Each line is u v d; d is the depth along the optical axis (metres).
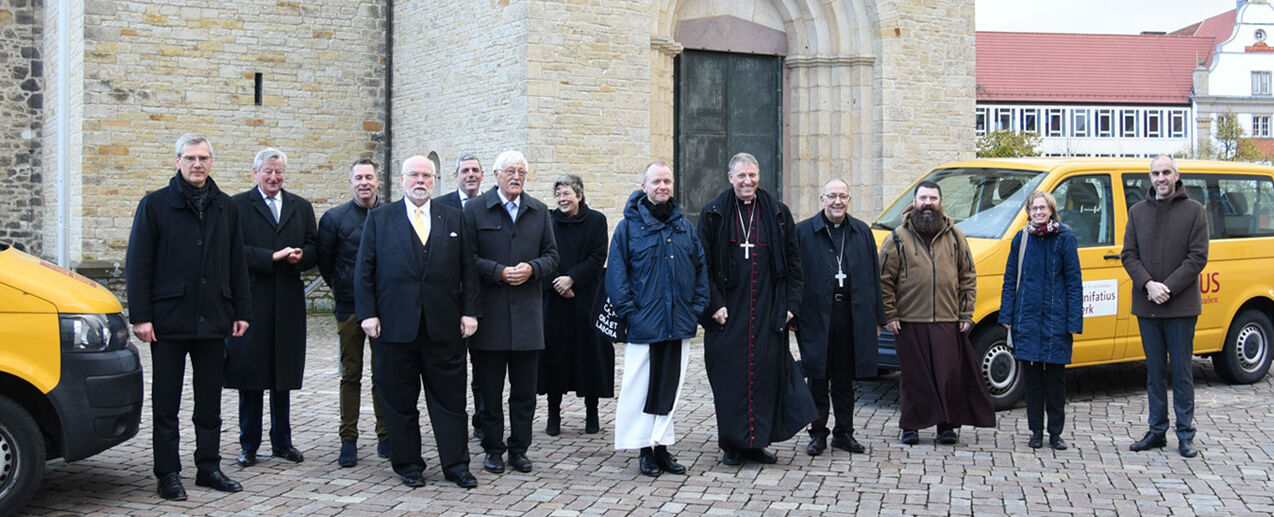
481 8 16.38
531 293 7.86
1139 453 8.46
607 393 9.14
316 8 18.98
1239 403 10.54
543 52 15.34
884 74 17.86
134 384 6.89
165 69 17.98
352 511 6.79
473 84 16.64
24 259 7.05
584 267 9.03
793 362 8.11
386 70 19.53
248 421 7.96
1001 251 10.06
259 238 7.85
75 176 17.94
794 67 18.11
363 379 11.79
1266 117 69.50
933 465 8.05
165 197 7.07
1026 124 63.97
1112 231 10.70
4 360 6.41
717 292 7.84
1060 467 7.99
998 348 10.12
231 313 7.29
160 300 7.01
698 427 9.45
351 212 8.20
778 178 18.16
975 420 8.70
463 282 7.51
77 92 17.80
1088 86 65.44
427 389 7.52
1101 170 10.83
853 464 8.10
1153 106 66.25
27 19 20.69
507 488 7.38
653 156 16.64
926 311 8.63
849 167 18.14
